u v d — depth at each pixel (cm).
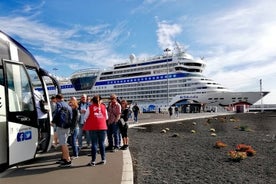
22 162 765
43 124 935
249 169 855
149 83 7306
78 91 8594
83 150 1097
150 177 743
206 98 6719
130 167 789
